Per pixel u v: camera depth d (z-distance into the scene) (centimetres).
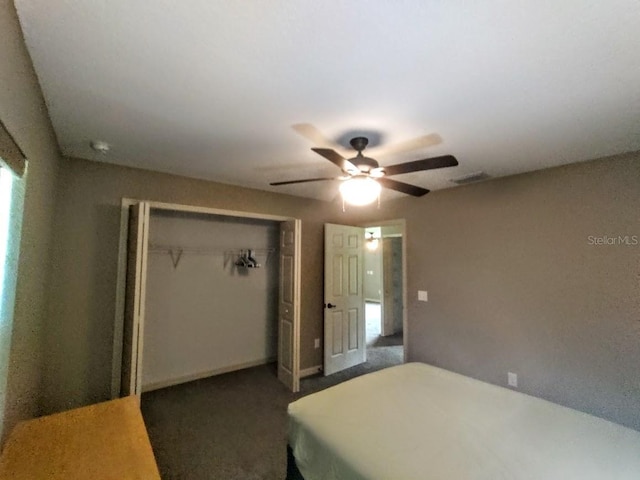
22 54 117
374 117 182
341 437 149
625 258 231
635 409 224
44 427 145
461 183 326
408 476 121
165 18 109
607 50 122
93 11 106
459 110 173
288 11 105
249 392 333
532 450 138
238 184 347
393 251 639
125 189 284
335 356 406
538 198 278
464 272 328
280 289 385
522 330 284
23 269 144
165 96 162
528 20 107
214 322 385
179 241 363
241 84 150
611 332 236
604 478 120
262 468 212
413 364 250
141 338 245
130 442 135
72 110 177
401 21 109
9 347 128
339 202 440
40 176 168
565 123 187
